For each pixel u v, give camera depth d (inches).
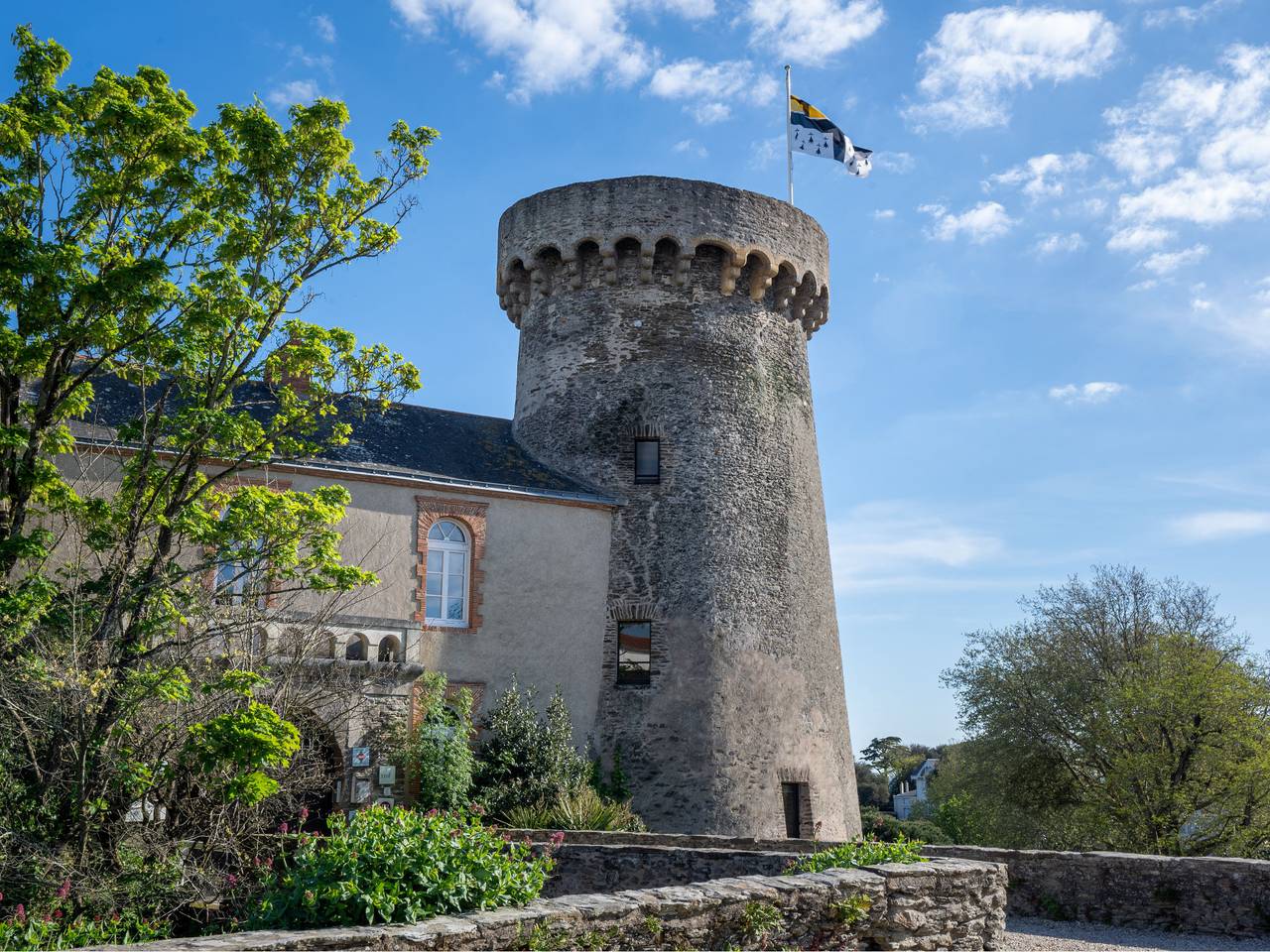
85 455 769.6
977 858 596.7
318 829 788.6
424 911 326.3
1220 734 1134.4
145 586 592.1
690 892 374.0
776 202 1133.1
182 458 634.2
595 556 1013.2
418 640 880.9
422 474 936.9
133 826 548.7
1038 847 1283.2
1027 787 1298.0
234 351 647.8
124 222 653.3
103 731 543.8
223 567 820.0
